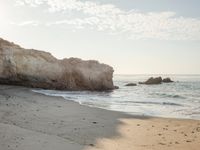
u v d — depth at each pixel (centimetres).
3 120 1338
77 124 1425
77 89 4234
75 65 4362
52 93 3369
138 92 4506
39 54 3903
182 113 2114
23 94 2698
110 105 2542
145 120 1697
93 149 917
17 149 821
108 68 4734
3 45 3619
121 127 1438
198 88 5703
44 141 939
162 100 3184
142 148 1035
